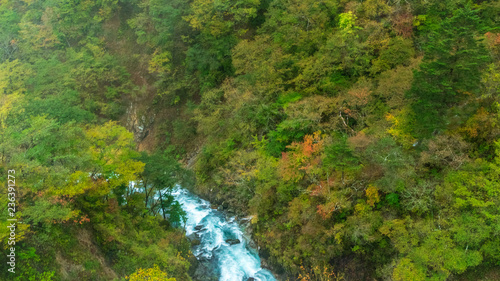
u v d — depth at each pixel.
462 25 20.72
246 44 36.84
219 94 40.19
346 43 30.09
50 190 22.20
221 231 33.31
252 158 32.38
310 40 33.53
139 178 30.11
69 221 24.22
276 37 35.84
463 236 20.11
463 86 20.66
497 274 20.81
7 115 29.50
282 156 28.91
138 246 27.09
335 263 25.97
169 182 30.81
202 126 39.31
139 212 31.03
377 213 23.94
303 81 31.84
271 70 33.44
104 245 25.69
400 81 25.59
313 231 26.28
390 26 30.19
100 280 23.52
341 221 25.66
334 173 25.70
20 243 21.09
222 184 37.09
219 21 40.19
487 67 22.31
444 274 20.28
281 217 29.64
